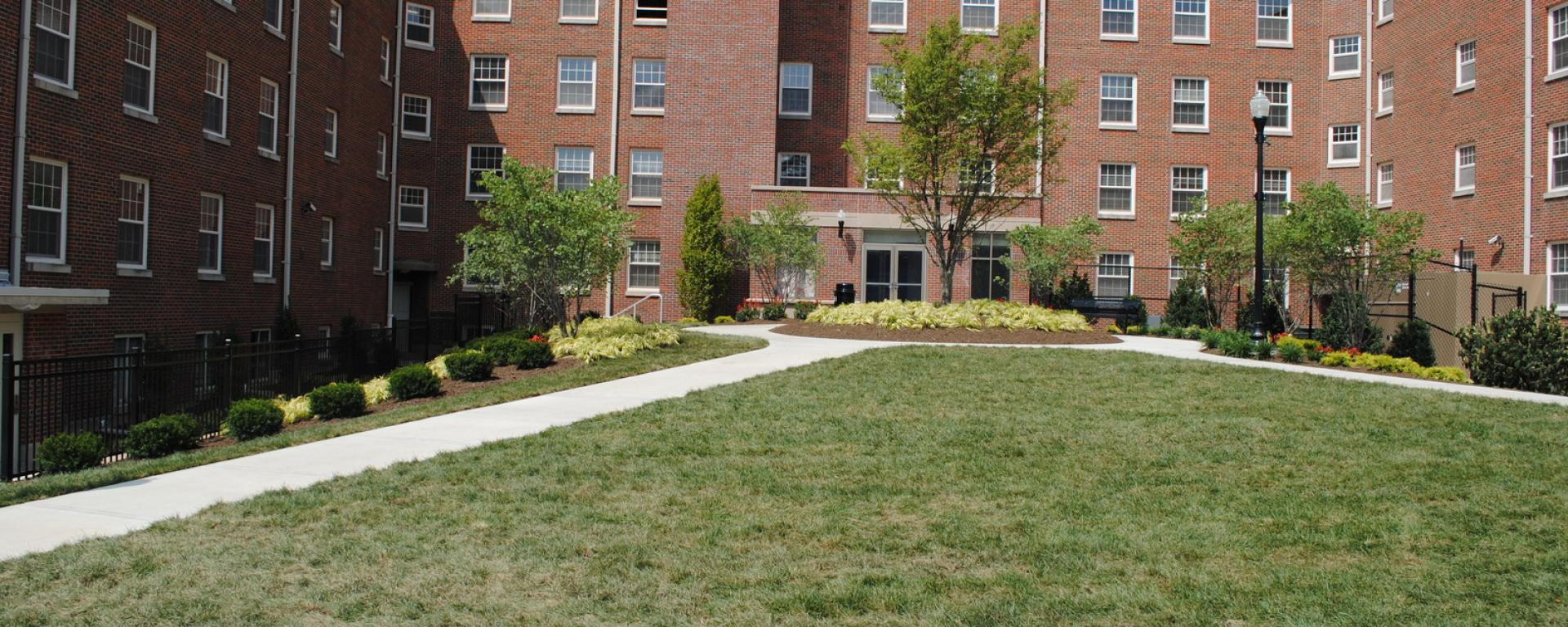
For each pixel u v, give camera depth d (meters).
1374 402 13.09
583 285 21.53
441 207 34.81
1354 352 20.03
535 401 13.70
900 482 8.75
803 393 13.71
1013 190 30.50
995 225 32.38
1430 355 23.45
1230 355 19.39
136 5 19.00
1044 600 5.84
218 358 15.91
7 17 15.95
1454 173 28.56
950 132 23.62
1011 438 10.75
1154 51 34.66
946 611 5.65
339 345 20.39
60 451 11.78
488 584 6.09
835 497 8.23
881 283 32.25
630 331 20.78
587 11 35.12
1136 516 7.70
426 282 34.94
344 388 15.20
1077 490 8.52
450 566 6.41
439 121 34.84
